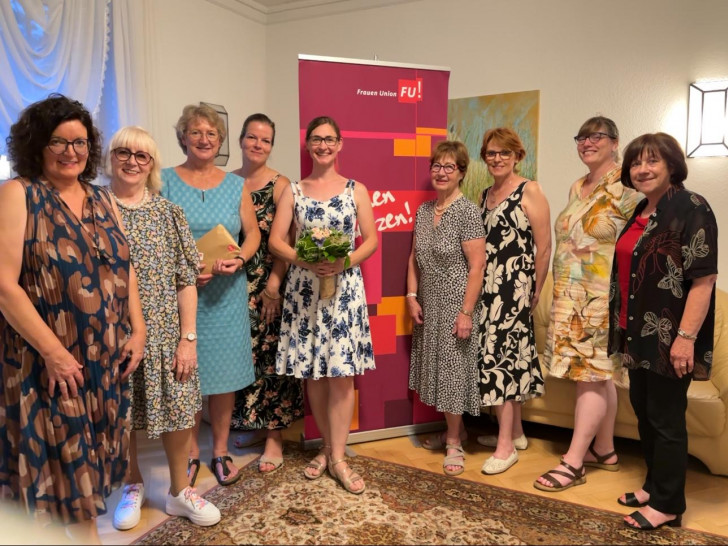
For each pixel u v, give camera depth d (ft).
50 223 5.06
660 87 12.30
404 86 9.20
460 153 8.40
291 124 16.97
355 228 8.14
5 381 5.10
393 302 9.53
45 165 5.22
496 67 13.97
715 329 9.11
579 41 13.00
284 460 8.91
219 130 7.70
